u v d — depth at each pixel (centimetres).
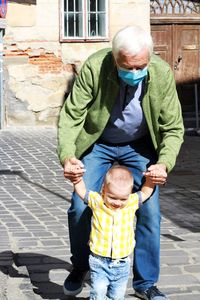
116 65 431
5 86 1703
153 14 1872
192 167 1238
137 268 485
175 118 460
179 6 1894
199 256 630
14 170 1158
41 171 1152
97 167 477
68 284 498
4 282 530
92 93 452
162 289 534
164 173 438
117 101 453
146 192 446
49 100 1723
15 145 1441
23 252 637
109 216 433
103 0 1720
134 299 506
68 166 438
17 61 1702
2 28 1600
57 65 1719
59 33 1709
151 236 478
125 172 429
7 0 1667
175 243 679
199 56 1919
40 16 1702
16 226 754
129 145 479
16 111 1716
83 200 442
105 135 473
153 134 463
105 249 433
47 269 582
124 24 1733
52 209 855
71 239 481
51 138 1550
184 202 924
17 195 950
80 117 457
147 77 442
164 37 1891
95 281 436
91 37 1720
